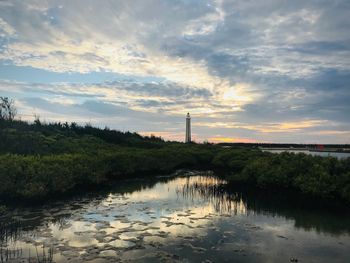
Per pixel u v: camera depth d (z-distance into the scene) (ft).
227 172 167.43
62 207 92.43
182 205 95.30
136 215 84.12
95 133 242.17
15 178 97.86
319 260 56.08
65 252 58.70
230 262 54.90
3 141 142.00
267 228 73.41
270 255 58.03
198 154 205.98
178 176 160.04
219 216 83.25
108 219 80.28
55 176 104.01
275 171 110.83
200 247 61.67
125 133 279.90
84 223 76.64
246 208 91.76
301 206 93.97
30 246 61.57
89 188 122.01
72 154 144.87
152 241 64.75
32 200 97.40
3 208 84.99
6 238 65.26
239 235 68.59
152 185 131.64
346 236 68.28
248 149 207.62
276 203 97.76
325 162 107.24
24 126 184.85
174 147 226.38
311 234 69.31
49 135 191.72
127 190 120.06
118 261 55.06
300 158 117.50
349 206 91.71
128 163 152.05
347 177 94.32
